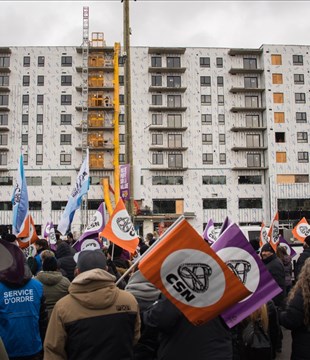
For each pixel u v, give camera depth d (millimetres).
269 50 60000
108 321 3631
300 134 58875
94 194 57500
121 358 3637
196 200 58031
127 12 16609
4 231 9344
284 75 59750
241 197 58406
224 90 60188
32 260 9148
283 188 57656
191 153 58812
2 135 58250
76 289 3682
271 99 59188
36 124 58656
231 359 3973
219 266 3650
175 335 3875
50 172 57938
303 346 4285
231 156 59000
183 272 3670
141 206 57062
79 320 3586
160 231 24875
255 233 22172
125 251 10445
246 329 5008
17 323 4812
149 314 3926
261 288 4266
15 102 58906
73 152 58469
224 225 4965
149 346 4926
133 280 5324
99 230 11117
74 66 60062
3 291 4828
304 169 58219
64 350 3635
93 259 3973
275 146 58344
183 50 59812
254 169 58531
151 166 58125
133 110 59031
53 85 59469
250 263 4312
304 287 4230
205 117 59531
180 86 59812
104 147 57812
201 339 3854
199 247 3660
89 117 59312
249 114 60031
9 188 57219
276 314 5566
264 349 4914
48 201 57438
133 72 59781
